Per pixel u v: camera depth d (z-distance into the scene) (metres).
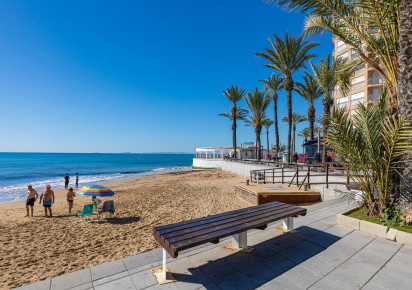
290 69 24.14
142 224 9.42
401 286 3.10
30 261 5.87
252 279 3.39
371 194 5.64
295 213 4.91
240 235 4.44
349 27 6.27
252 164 27.31
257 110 35.44
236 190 14.62
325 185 10.81
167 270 3.71
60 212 12.05
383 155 5.30
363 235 4.95
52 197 11.28
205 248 4.51
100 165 88.50
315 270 3.60
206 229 3.78
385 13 5.35
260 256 4.14
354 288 3.10
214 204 13.09
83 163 103.62
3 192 24.95
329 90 23.58
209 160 50.25
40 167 74.75
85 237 7.82
